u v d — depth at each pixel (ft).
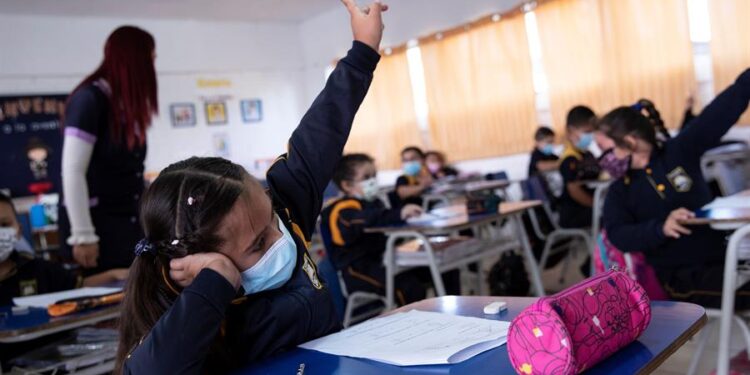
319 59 28.19
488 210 9.52
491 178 19.10
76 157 6.91
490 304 3.35
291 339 3.12
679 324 2.73
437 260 8.62
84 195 7.01
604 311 2.38
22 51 22.13
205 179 2.82
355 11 3.93
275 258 2.98
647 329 2.70
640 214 7.14
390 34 25.13
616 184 7.38
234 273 2.78
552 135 17.53
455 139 23.52
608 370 2.31
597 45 19.15
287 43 28.48
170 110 25.30
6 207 6.59
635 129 7.00
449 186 16.80
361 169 10.01
